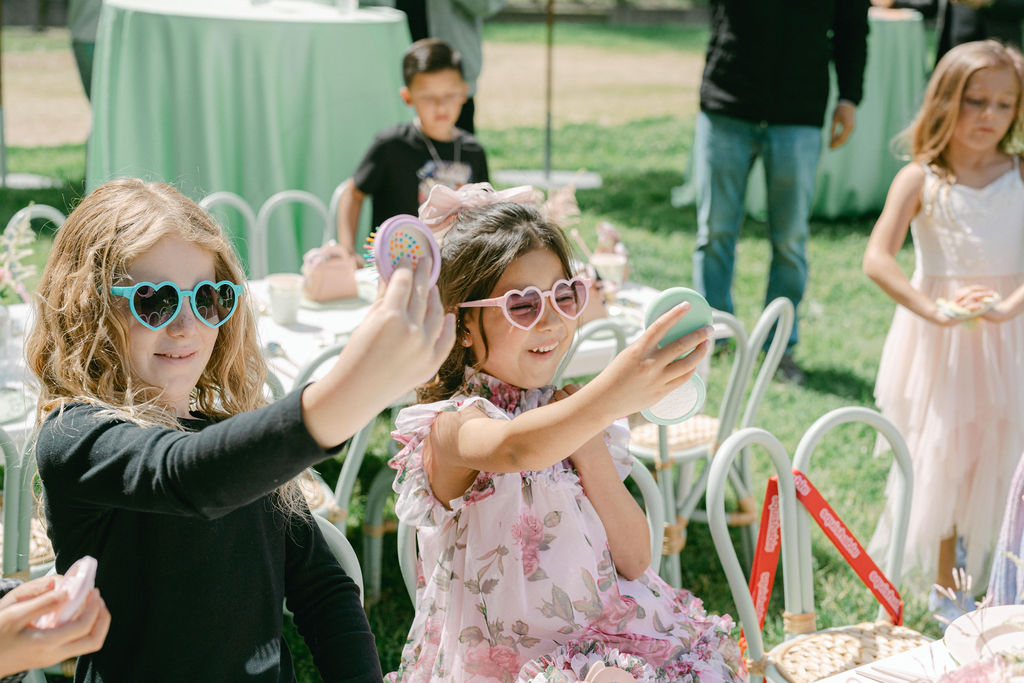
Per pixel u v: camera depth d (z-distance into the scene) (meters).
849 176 7.78
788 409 4.82
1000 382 3.13
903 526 2.43
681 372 1.28
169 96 4.77
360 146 5.18
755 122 4.99
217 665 1.40
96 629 1.08
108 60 4.80
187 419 1.50
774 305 3.14
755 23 4.86
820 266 6.88
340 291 3.73
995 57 3.08
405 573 2.21
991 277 3.20
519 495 1.69
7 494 2.21
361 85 5.09
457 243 1.74
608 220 7.89
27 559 2.24
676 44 19.97
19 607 1.04
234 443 1.08
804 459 2.33
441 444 1.63
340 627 1.56
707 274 5.26
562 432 1.33
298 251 5.17
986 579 3.26
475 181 4.43
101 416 1.31
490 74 16.50
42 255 5.72
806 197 5.08
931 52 12.74
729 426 3.24
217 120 4.83
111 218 1.40
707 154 5.11
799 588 2.33
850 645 2.26
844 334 5.81
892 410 3.30
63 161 9.14
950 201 3.18
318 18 4.99
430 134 4.36
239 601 1.42
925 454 3.21
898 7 7.76
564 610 1.69
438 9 6.09
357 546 3.64
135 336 1.39
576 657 1.63
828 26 4.95
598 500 1.76
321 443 1.05
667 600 1.83
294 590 1.60
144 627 1.37
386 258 1.15
